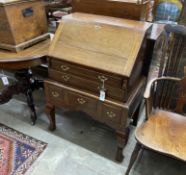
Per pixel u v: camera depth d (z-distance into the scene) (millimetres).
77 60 1342
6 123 1903
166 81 1483
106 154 1635
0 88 2262
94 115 1471
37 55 1516
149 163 1570
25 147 1670
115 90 1297
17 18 1487
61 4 2240
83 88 1434
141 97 1677
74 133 1821
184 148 1180
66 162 1565
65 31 1436
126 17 1475
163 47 1394
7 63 1483
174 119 1408
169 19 2744
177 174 1505
